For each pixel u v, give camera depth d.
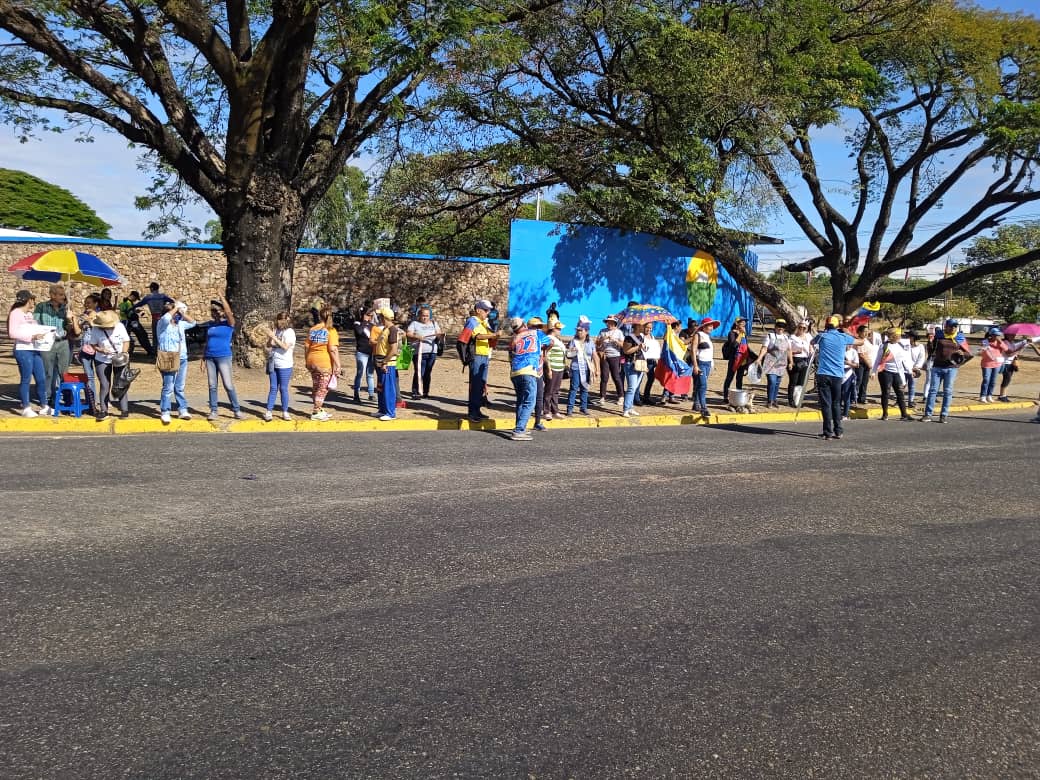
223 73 13.55
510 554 5.43
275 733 3.11
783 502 7.26
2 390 12.16
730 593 4.86
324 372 11.10
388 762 2.94
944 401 14.58
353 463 8.36
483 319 12.09
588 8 17.81
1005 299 54.91
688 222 19.06
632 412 13.23
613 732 3.22
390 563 5.13
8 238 30.88
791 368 15.60
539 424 11.54
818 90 18.98
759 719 3.38
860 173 27.09
